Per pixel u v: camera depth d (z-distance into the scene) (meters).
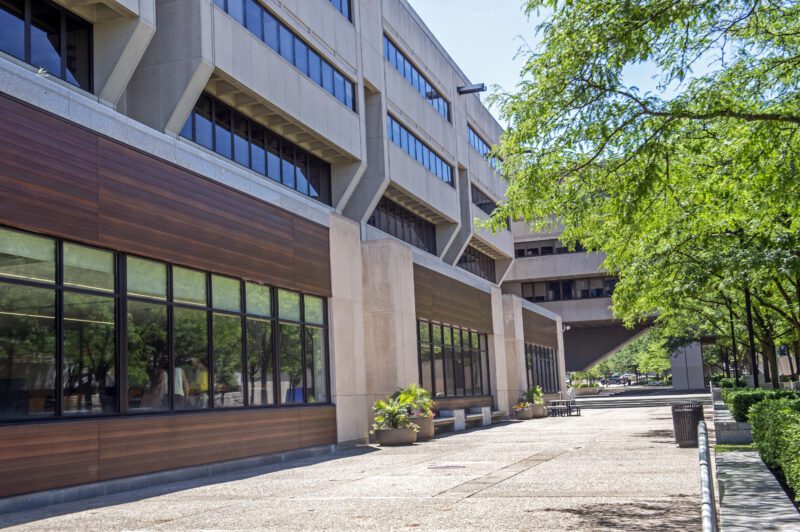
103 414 14.25
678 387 77.69
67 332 13.56
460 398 37.22
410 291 29.84
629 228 14.96
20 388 12.48
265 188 20.80
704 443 6.93
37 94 13.16
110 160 14.82
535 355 54.53
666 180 11.95
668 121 11.47
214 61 21.22
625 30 10.94
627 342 78.88
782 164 11.79
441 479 13.84
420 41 40.78
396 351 27.92
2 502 11.62
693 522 8.70
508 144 12.27
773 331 35.31
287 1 25.78
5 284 12.40
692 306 40.03
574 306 72.12
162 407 15.93
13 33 17.38
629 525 8.64
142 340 15.52
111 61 18.97
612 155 12.23
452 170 45.00
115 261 14.98
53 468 12.70
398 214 39.09
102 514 11.09
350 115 30.12
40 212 12.94
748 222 16.97
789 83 12.78
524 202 12.37
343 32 30.19
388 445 24.16
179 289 16.95
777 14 12.12
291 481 14.70
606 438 22.56
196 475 16.45
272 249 20.81
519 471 14.68
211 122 23.50
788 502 7.96
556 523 8.91
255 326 20.05
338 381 23.95
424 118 39.91
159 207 16.16
